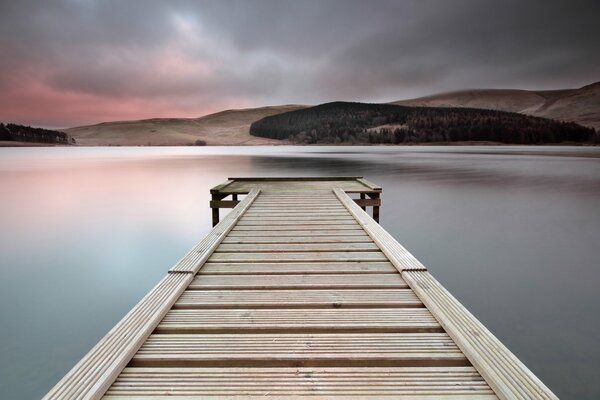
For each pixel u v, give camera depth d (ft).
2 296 20.11
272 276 8.48
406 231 32.89
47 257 27.32
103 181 73.20
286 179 28.32
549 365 12.76
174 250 29.89
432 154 171.53
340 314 6.55
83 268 25.09
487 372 4.65
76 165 119.96
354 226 13.58
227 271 8.81
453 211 41.09
